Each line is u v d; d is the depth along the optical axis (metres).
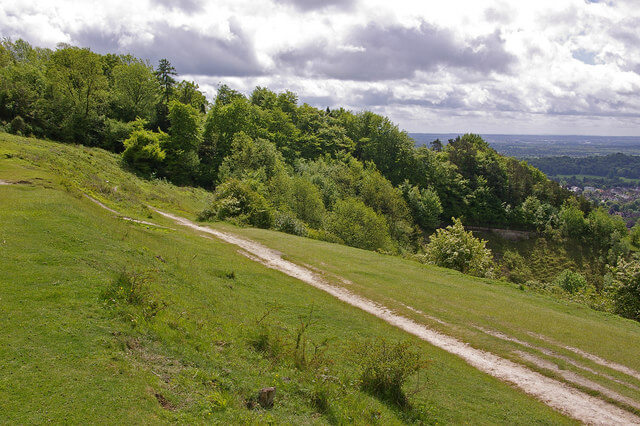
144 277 13.22
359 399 11.00
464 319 19.97
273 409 9.06
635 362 16.64
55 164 35.22
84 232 16.58
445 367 14.88
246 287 19.95
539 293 27.45
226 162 72.44
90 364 8.02
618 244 90.06
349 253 32.50
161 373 8.86
